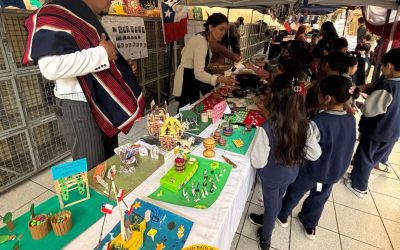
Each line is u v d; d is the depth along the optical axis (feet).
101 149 4.18
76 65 3.06
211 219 2.77
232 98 7.14
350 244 5.20
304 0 7.88
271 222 4.51
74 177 2.94
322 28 9.87
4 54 5.75
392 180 7.40
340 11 23.65
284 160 3.68
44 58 2.95
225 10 18.53
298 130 3.55
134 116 4.18
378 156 6.19
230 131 4.87
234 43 13.58
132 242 2.34
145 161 3.87
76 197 3.02
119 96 3.87
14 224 2.57
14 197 6.31
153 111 4.75
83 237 2.48
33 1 6.02
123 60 4.23
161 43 11.95
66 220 2.48
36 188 6.66
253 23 25.05
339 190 6.86
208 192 3.21
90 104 3.61
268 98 3.96
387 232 5.53
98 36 3.55
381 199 6.58
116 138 4.83
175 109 12.63
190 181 3.42
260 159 3.81
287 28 13.02
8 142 6.48
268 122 3.75
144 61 11.00
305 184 4.70
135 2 9.75
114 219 2.72
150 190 3.22
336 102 4.06
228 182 3.44
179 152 3.83
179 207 2.94
